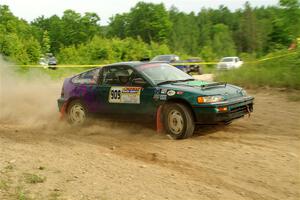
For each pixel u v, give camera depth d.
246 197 4.29
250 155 5.67
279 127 7.35
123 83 7.61
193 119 6.75
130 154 6.04
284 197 4.26
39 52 31.09
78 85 8.33
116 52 41.09
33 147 6.40
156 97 7.07
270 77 12.76
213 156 5.71
